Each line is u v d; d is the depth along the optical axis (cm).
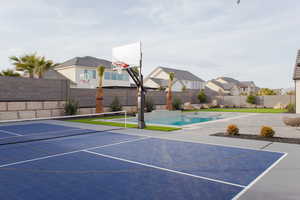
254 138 967
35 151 756
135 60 1340
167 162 610
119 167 566
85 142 916
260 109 3334
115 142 912
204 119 2089
